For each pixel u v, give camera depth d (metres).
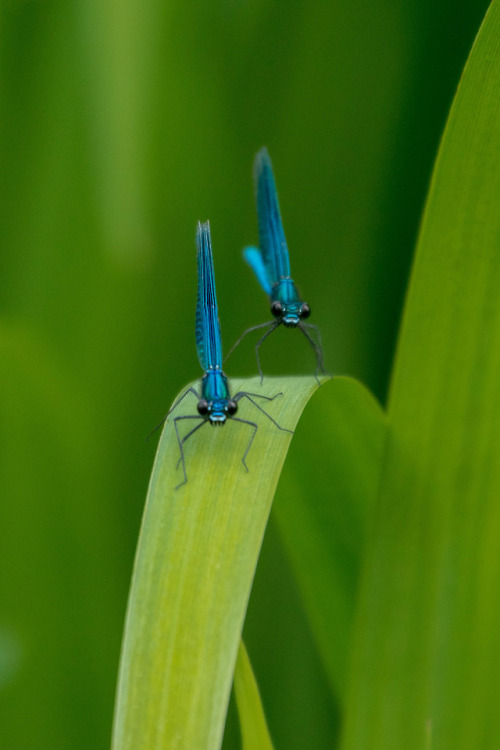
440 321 0.74
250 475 0.74
